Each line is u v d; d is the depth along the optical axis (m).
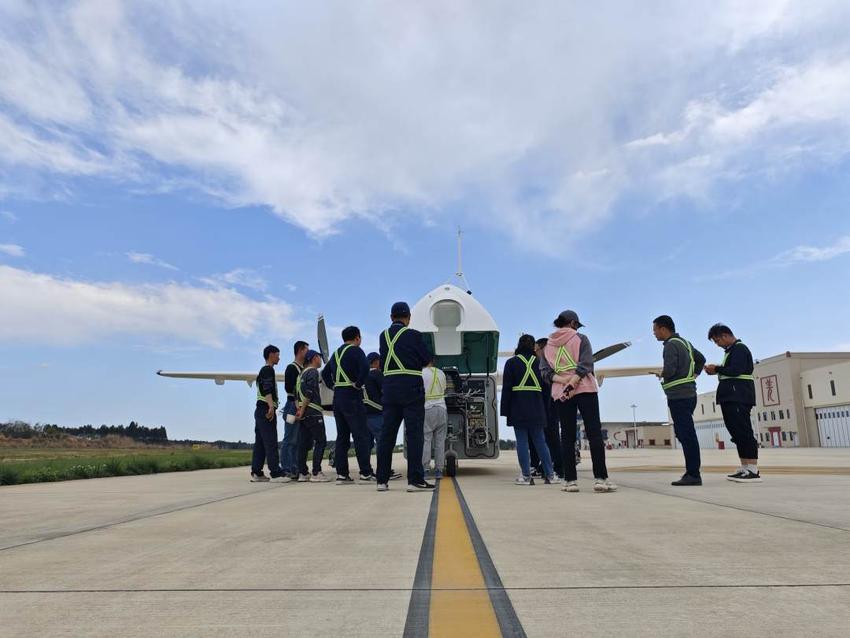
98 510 5.43
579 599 2.34
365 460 8.46
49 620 2.18
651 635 1.93
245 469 14.70
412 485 6.76
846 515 4.43
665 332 7.32
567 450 6.53
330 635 2.00
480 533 3.80
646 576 2.67
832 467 11.56
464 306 9.55
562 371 6.51
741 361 7.43
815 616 2.11
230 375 20.00
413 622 2.11
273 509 5.30
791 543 3.36
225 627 2.09
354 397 8.33
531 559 3.04
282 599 2.41
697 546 3.30
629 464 14.20
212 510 5.29
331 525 4.29
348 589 2.55
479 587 2.54
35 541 3.77
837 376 44.97
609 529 3.88
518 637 1.94
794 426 49.38
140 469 12.51
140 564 3.07
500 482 8.07
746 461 7.44
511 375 7.66
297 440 9.21
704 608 2.21
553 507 5.09
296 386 9.36
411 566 2.95
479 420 9.35
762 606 2.22
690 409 7.12
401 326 7.00
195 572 2.88
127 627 2.10
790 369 50.03
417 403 6.84
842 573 2.70
